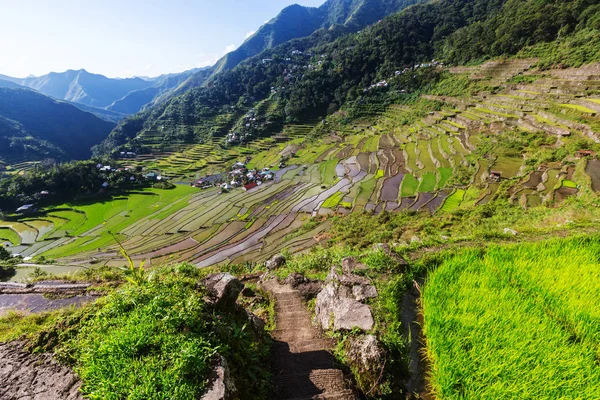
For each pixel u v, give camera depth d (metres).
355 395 4.41
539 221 14.95
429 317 5.47
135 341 3.65
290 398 4.34
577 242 8.30
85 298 7.21
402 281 6.97
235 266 14.06
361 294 6.34
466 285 6.55
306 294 8.35
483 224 18.53
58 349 4.29
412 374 4.84
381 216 34.06
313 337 6.00
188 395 3.01
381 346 4.77
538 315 5.60
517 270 7.09
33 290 7.52
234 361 4.08
